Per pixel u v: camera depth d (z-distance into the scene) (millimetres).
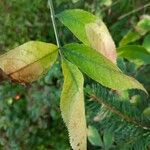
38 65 185
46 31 891
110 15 791
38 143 847
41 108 839
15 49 181
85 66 187
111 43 221
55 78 793
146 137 340
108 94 333
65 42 739
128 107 339
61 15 217
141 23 595
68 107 180
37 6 891
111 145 423
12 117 855
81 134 179
